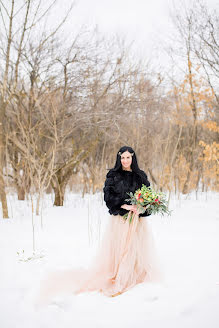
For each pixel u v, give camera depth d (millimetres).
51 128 6742
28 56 6078
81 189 11359
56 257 3891
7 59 5832
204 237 4902
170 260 3754
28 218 6562
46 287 2895
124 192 3084
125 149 3119
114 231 3129
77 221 6297
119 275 2943
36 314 2477
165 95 8109
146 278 3041
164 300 2643
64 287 2910
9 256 3947
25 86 6871
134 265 3062
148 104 7773
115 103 7320
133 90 7371
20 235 5062
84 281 3000
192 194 10711
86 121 7230
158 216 6734
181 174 9945
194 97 8500
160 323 2287
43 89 6617
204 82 8281
